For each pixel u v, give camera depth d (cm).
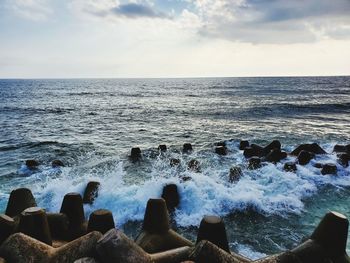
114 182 1127
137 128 2634
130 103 5112
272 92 7238
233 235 796
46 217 542
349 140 2019
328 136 2152
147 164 1477
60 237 593
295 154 1484
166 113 3638
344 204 985
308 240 518
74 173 1316
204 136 2231
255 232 811
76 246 445
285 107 3912
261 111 3588
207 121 2955
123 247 402
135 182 1185
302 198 1016
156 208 583
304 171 1223
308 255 491
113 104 4931
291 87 9494
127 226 832
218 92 7750
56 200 978
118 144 2002
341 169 1265
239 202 933
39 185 1155
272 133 2277
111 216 568
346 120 2898
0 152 1766
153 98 6250
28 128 2603
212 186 1002
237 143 1914
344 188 1105
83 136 2288
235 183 1091
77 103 5097
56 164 1434
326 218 513
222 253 435
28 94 7350
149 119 3164
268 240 773
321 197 1033
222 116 3272
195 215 881
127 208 893
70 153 1744
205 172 1249
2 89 9825
